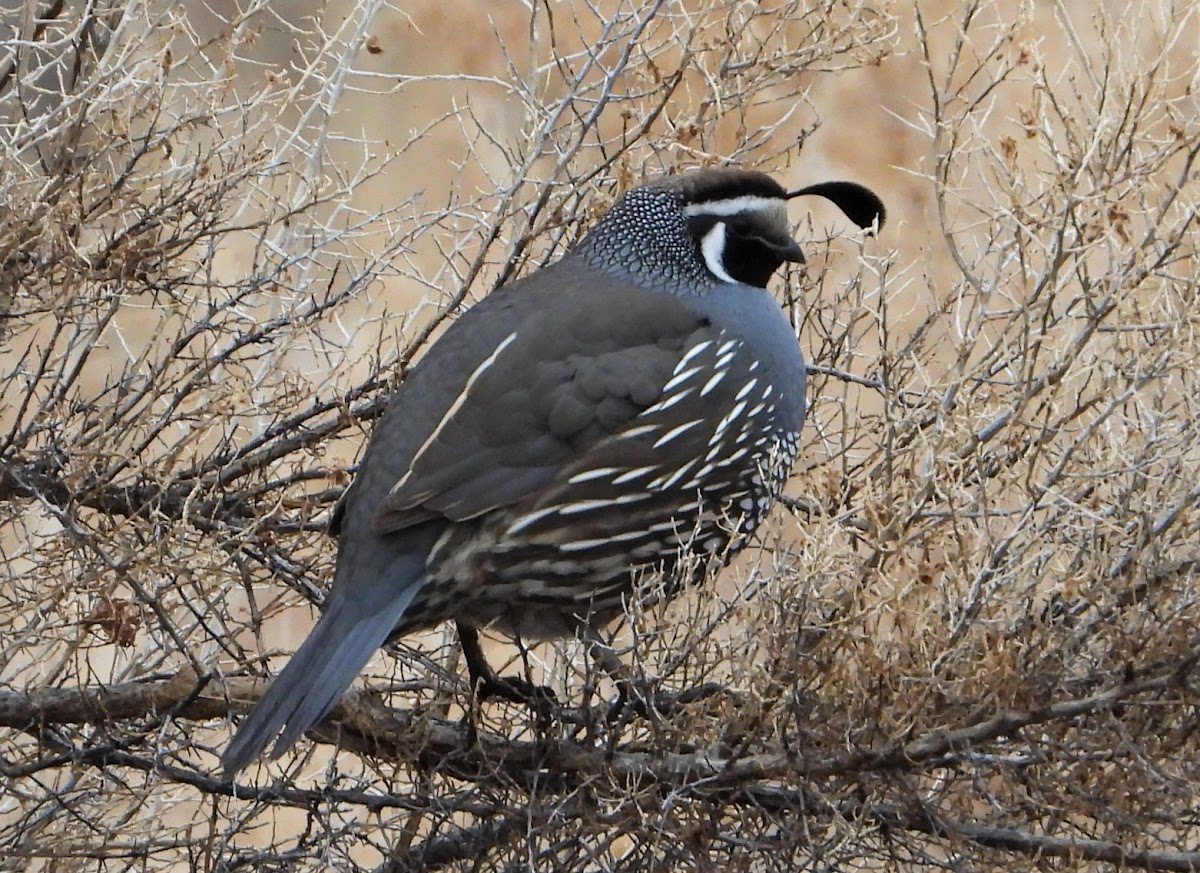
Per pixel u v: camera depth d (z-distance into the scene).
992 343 10.30
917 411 9.62
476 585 9.83
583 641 9.70
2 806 11.98
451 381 9.94
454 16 16.73
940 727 8.43
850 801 8.96
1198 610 8.59
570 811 9.23
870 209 11.12
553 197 12.05
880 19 11.72
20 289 11.18
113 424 10.37
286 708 9.08
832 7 11.88
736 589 9.84
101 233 10.55
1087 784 8.46
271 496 11.07
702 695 8.95
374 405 11.15
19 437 10.66
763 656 10.23
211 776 10.69
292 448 11.01
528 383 9.87
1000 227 11.34
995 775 9.08
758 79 11.66
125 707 9.75
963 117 10.77
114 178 10.51
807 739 8.68
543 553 9.87
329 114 11.75
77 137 10.41
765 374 10.38
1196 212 9.30
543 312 10.18
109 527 10.34
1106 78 10.19
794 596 8.65
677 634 9.42
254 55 17.22
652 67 11.93
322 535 11.13
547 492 9.80
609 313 10.17
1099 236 9.85
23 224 9.88
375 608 9.55
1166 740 8.48
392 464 9.77
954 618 8.45
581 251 10.78
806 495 10.14
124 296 10.46
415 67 18.09
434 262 17.20
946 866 8.75
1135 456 8.95
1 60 11.45
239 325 12.13
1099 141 9.79
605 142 12.28
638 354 10.07
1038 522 10.00
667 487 10.06
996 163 12.22
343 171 13.77
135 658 10.88
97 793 10.35
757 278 10.73
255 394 12.05
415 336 12.47
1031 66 11.07
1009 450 9.58
